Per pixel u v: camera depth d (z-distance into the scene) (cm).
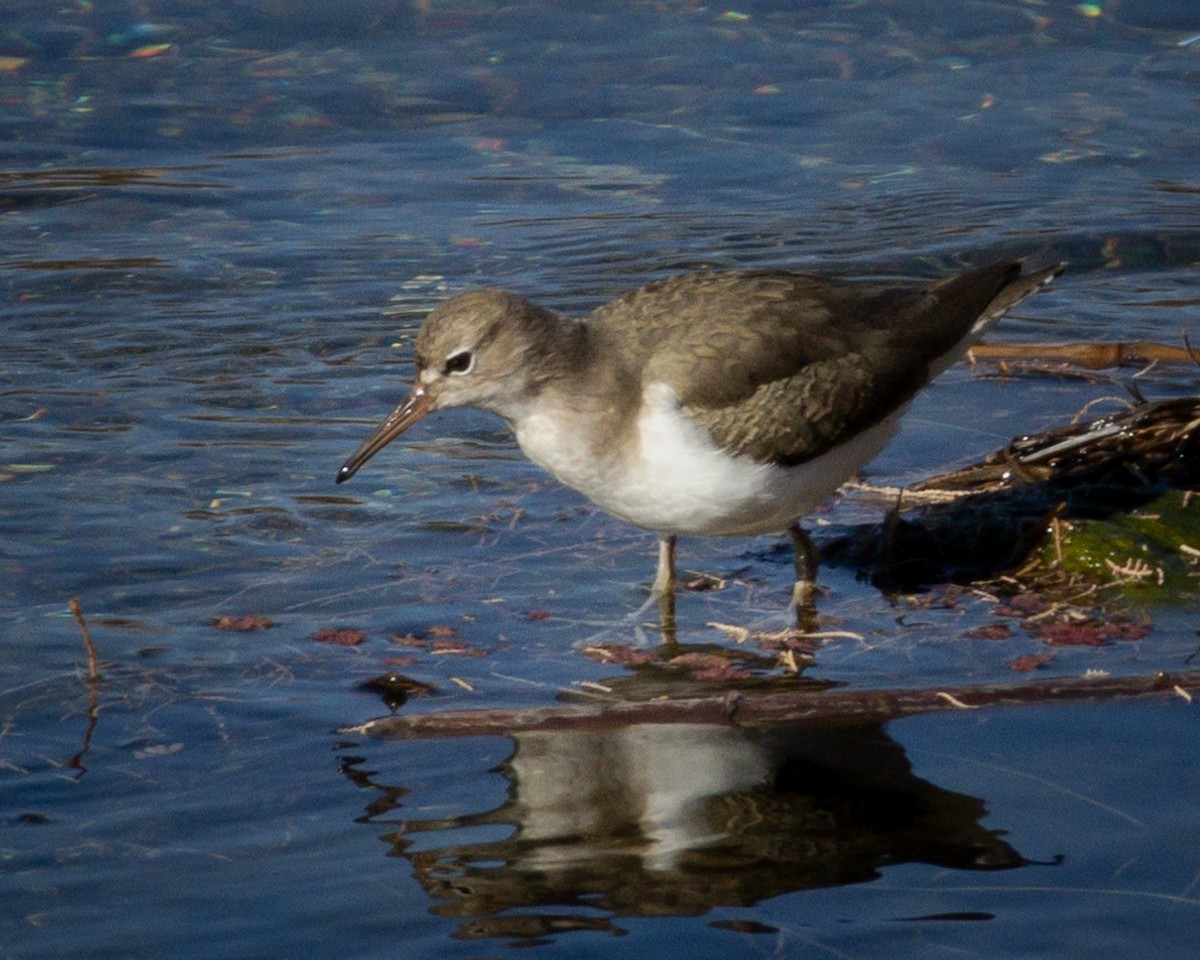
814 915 779
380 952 754
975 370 1583
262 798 895
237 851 842
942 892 797
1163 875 804
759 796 894
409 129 2123
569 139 2108
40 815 876
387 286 1747
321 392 1519
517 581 1200
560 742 957
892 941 756
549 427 1148
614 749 950
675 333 1146
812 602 1184
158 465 1366
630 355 1144
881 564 1251
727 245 1842
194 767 929
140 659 1058
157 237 1858
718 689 1042
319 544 1243
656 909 787
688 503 1145
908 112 2162
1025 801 880
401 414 1184
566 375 1141
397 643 1096
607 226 1895
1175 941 752
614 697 1029
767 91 2211
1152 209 1923
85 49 2267
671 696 1030
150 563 1200
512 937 765
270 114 2144
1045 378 1559
